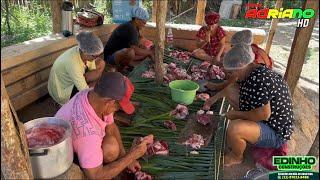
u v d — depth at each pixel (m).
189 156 3.05
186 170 2.88
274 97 2.79
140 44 5.41
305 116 4.09
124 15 6.73
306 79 5.47
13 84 3.84
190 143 3.19
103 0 8.92
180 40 6.13
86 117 2.29
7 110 1.74
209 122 3.54
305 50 3.60
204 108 3.79
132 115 3.68
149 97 4.06
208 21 5.19
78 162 2.47
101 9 8.78
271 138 2.91
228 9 9.91
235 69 2.78
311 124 4.03
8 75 3.73
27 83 4.07
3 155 1.83
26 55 3.92
